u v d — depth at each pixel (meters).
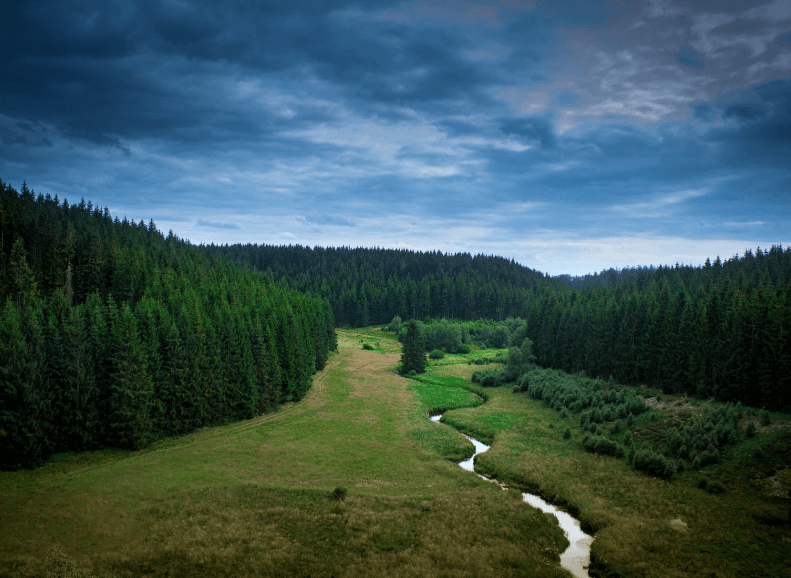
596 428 63.34
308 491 44.75
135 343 57.94
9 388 47.22
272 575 31.09
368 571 31.73
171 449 56.41
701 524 37.81
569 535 38.97
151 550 33.31
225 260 183.25
